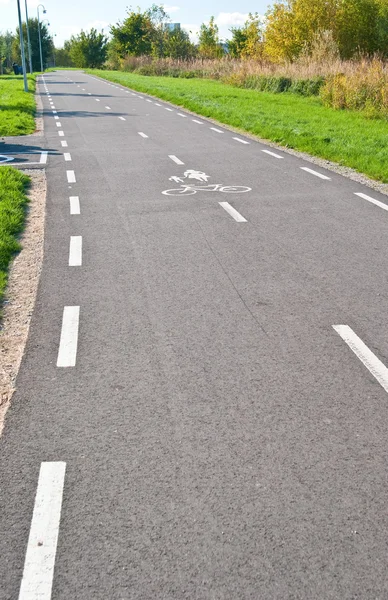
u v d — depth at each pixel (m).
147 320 5.82
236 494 3.51
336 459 3.81
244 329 5.61
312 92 29.59
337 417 4.26
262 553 3.09
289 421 4.21
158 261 7.47
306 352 5.17
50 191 11.45
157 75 57.97
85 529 3.28
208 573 2.98
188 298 6.33
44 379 4.79
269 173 12.80
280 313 5.95
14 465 3.80
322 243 8.10
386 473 3.68
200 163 14.05
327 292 6.44
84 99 33.78
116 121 22.80
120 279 6.88
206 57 61.34
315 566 3.01
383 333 5.49
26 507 3.45
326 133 17.50
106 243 8.22
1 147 16.95
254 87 34.97
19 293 6.51
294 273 7.02
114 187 11.65
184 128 20.48
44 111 27.41
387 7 41.09
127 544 3.17
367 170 12.62
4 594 2.89
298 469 3.72
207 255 7.68
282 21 41.62
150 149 16.20
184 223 9.13
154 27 76.25
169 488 3.57
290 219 9.28
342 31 41.31
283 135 17.36
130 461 3.82
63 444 4.00
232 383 4.70
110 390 4.63
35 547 3.16
